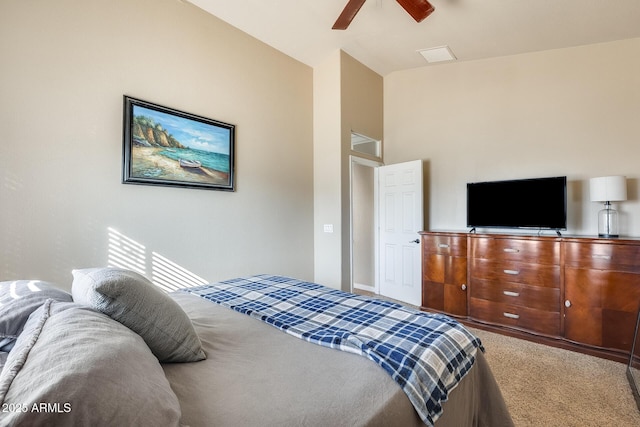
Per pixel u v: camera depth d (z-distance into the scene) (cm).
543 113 337
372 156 443
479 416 138
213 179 304
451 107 402
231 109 325
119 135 244
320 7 297
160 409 67
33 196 207
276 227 369
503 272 306
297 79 399
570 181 320
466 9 277
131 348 78
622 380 218
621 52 299
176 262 278
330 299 184
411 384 98
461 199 393
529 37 313
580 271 264
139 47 257
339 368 105
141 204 257
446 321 147
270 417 79
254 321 151
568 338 269
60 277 217
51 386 55
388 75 461
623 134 296
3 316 103
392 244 438
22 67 203
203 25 301
